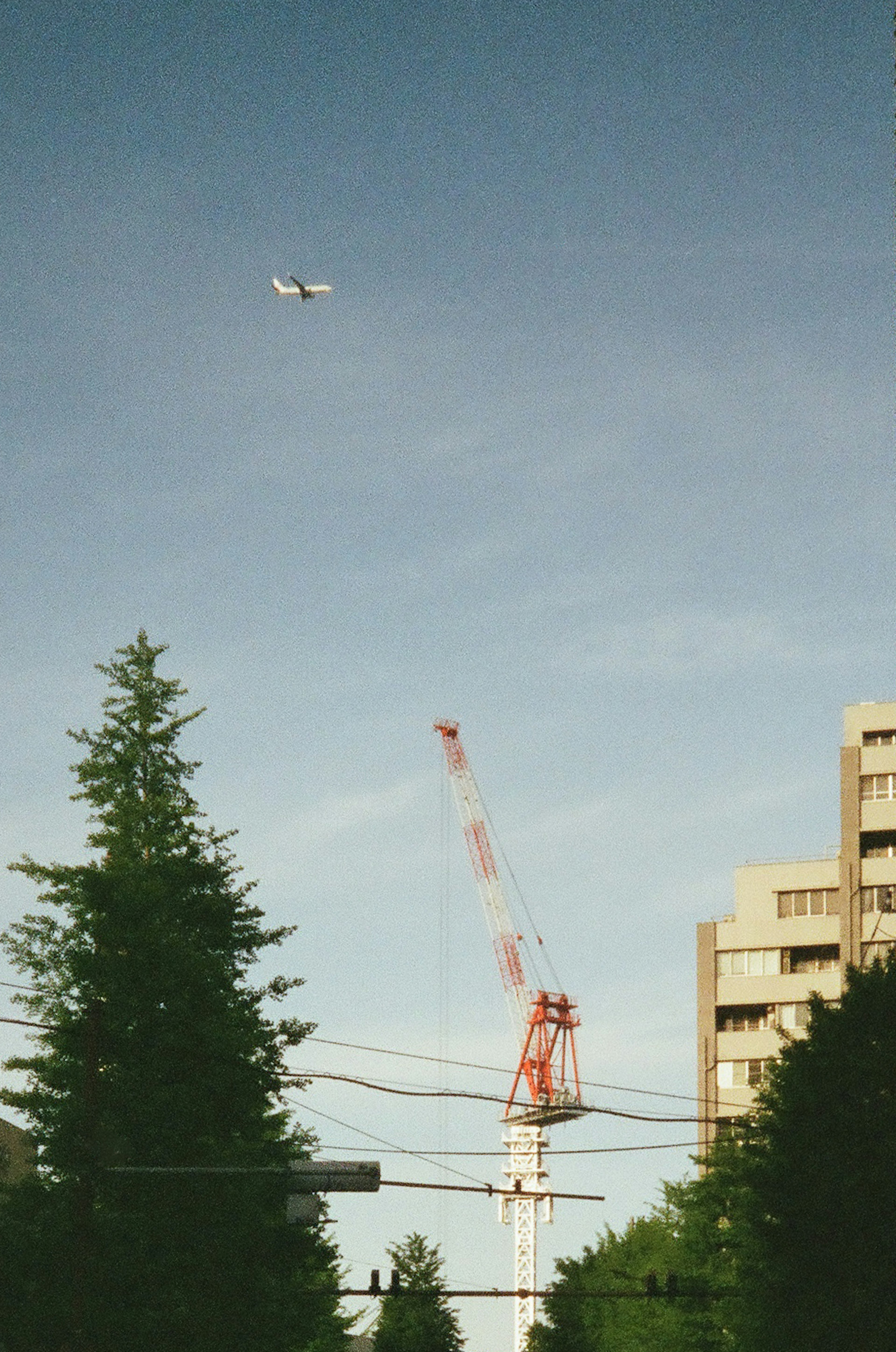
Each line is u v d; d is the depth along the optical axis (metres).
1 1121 49.06
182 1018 33.53
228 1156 33.47
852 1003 36.03
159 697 40.31
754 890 95.00
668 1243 56.56
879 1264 31.89
